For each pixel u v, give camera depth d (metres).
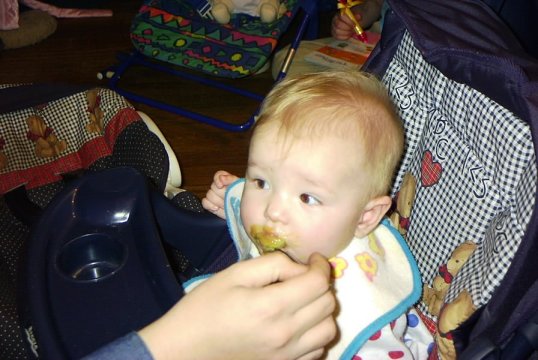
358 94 0.79
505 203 0.78
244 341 0.51
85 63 2.37
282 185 0.76
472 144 0.82
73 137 1.18
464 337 0.76
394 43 0.93
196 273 1.09
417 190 0.92
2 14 2.40
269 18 2.00
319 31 2.58
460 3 0.88
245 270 0.55
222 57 1.92
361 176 0.77
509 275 0.67
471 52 0.70
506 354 0.69
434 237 0.89
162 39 1.98
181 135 2.00
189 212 1.03
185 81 2.26
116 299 0.80
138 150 1.10
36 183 1.16
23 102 1.13
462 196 0.84
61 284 0.81
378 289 0.84
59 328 0.75
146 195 0.93
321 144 0.75
